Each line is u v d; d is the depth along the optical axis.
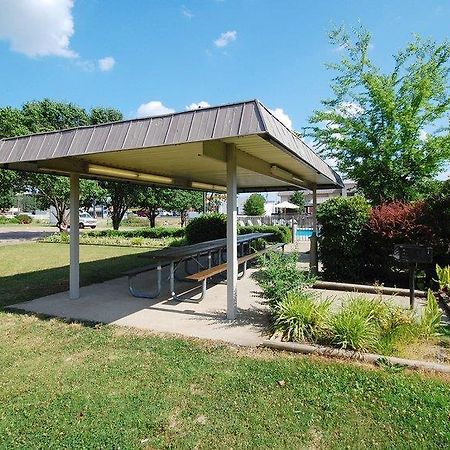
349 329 3.62
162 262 7.00
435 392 2.80
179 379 3.08
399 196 11.04
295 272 4.80
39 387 2.97
